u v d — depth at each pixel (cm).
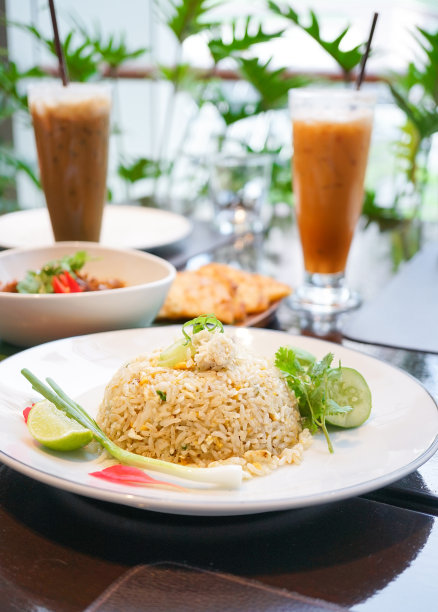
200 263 108
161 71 168
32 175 176
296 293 98
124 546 56
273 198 158
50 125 94
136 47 276
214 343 64
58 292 81
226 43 149
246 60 148
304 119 89
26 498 60
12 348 81
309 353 71
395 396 68
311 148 89
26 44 223
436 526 58
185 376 64
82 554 55
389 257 112
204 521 58
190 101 196
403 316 90
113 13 273
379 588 52
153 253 106
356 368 72
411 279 101
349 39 125
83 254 85
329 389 65
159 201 143
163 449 62
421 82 142
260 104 157
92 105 94
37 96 93
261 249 116
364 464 60
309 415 66
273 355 74
